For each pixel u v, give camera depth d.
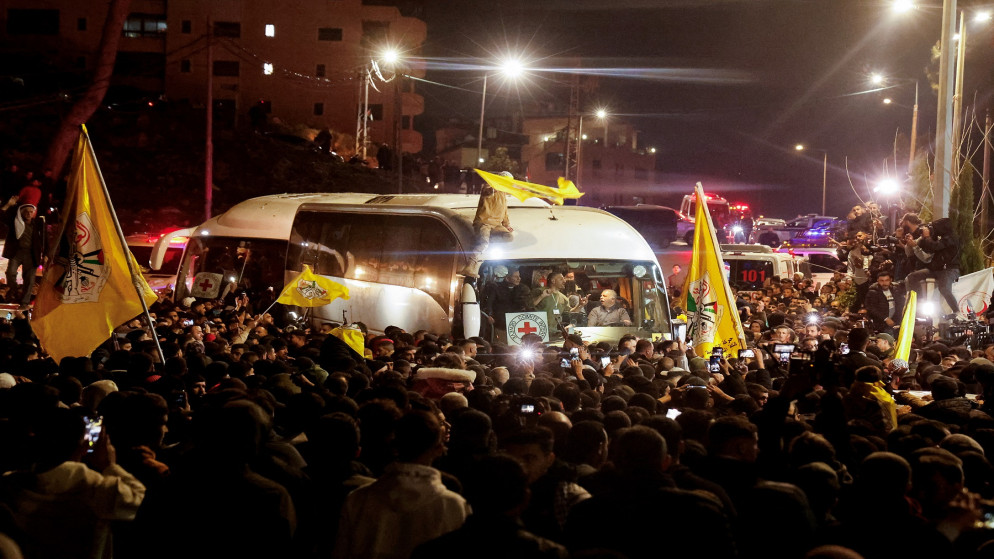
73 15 70.12
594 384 10.22
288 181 56.66
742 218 56.12
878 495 4.72
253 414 4.93
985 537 4.78
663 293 18.98
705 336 13.42
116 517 5.50
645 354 13.64
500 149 89.00
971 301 19.61
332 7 72.88
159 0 71.19
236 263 25.30
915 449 6.26
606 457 6.19
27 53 65.44
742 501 5.26
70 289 11.24
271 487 4.88
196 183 53.16
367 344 14.73
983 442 7.07
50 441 5.49
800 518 4.78
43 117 55.56
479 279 18.00
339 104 73.31
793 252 43.03
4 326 13.16
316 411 6.68
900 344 13.03
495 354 14.55
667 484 5.05
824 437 6.53
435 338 14.68
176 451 6.69
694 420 6.86
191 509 4.77
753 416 7.09
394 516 4.95
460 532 4.34
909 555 4.62
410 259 19.98
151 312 17.41
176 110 61.06
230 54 71.81
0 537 4.05
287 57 72.62
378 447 5.80
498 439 6.99
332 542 5.52
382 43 73.44
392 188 63.06
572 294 18.47
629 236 19.22
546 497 5.46
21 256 18.02
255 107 64.56
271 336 14.66
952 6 20.78
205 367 10.16
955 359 12.88
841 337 13.98
